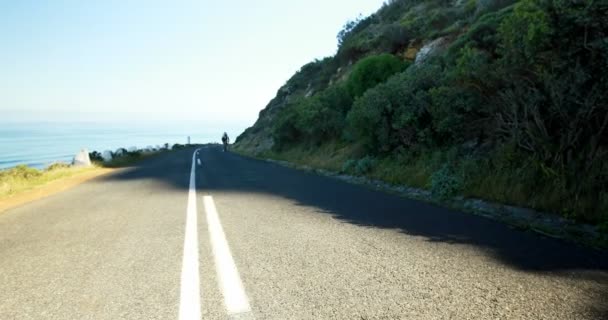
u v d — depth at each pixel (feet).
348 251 12.03
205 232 15.02
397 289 8.81
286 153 70.28
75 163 61.57
